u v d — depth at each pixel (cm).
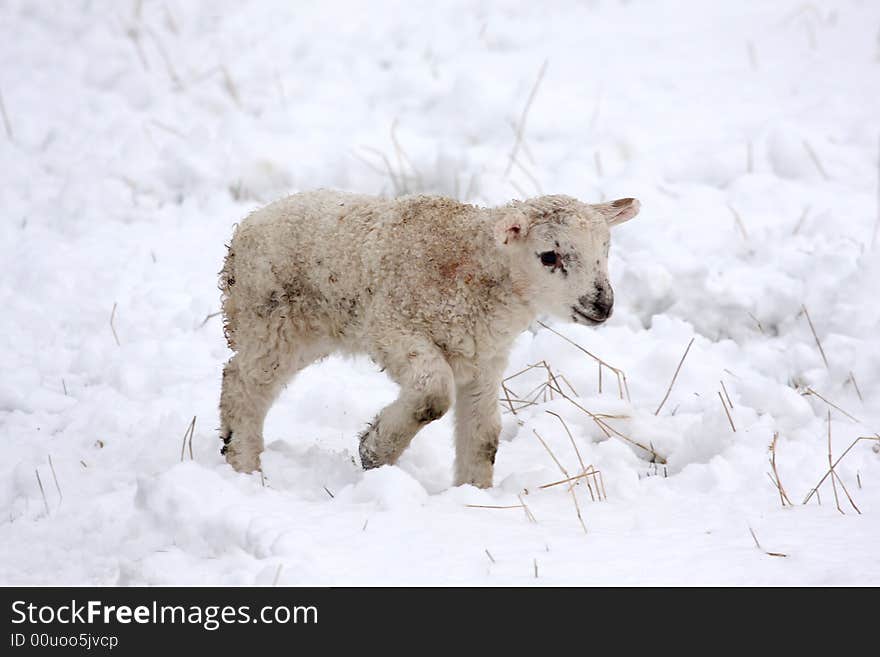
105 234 2248
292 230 1373
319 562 1088
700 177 2353
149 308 1967
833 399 1655
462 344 1342
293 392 1739
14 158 2530
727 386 1714
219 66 2903
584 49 2897
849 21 2967
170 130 2600
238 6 3238
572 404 1623
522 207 1346
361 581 1055
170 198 2402
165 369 1786
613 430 1570
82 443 1548
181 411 1644
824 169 2339
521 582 1051
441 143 2378
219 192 2367
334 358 1862
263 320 1393
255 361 1406
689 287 1945
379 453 1345
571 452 1521
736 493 1330
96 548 1224
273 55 2962
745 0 3161
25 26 3134
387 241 1337
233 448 1416
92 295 2016
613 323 1933
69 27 3128
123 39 3050
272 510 1219
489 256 1324
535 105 2577
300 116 2619
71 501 1364
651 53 2864
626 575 1071
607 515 1261
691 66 2786
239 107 2719
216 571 1099
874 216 2158
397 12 3181
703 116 2558
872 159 2367
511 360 1823
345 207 1381
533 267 1322
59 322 1941
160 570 1109
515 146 2362
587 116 2558
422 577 1063
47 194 2402
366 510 1230
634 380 1731
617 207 1391
